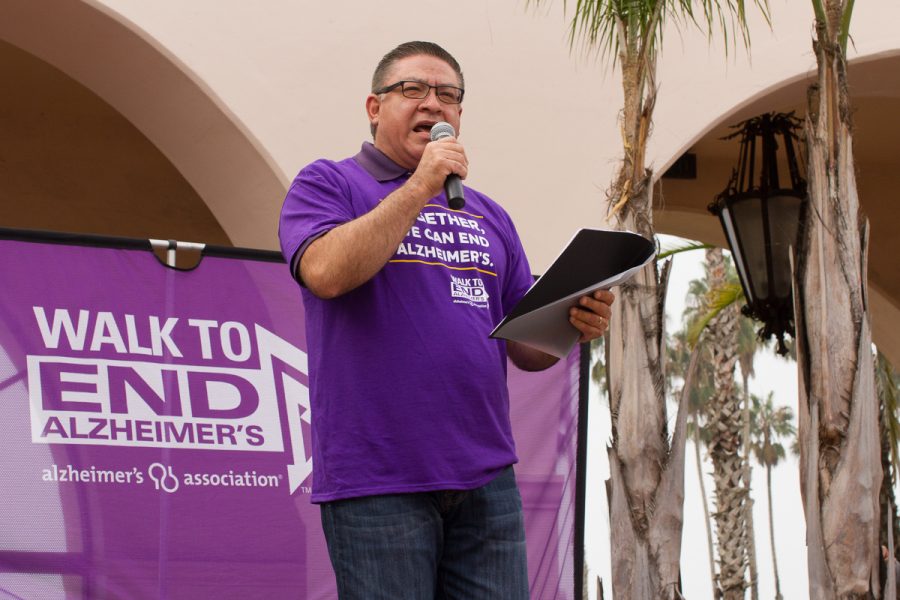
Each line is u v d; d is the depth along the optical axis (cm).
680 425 581
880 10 808
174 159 738
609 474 586
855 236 595
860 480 577
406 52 355
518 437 565
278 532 517
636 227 586
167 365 512
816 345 589
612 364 589
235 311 524
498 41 757
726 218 815
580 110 761
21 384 492
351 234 306
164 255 613
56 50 712
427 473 316
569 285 327
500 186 739
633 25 602
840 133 598
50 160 1044
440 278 334
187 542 504
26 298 498
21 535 484
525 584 331
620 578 572
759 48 789
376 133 362
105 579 491
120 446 501
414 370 321
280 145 702
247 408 520
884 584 588
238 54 703
